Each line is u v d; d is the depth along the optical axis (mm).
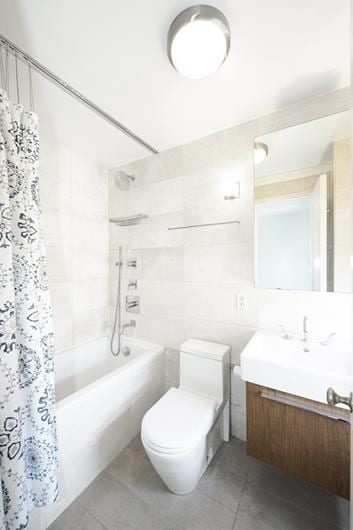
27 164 934
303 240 1364
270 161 1446
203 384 1516
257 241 1502
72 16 847
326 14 843
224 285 1628
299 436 1039
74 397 1243
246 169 1532
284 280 1421
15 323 829
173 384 1889
